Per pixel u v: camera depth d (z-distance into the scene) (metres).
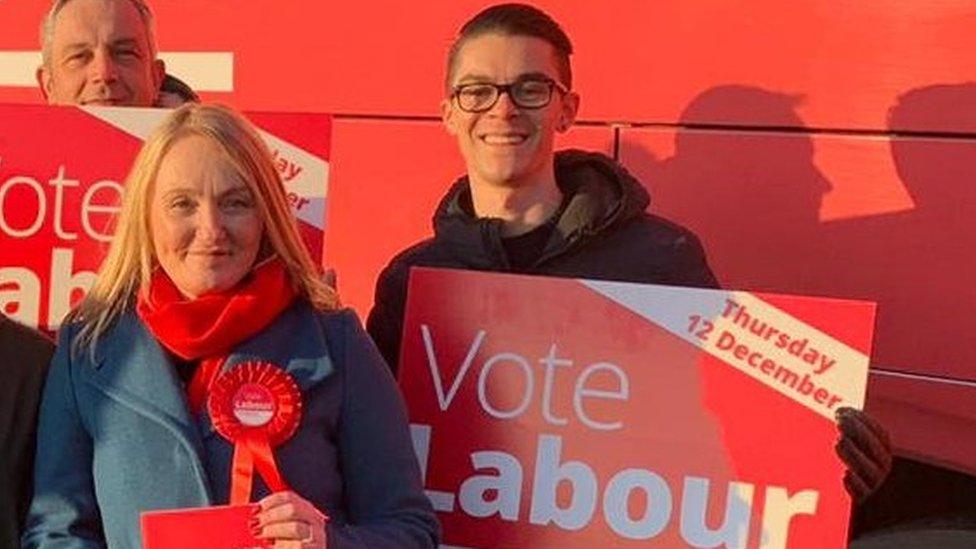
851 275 1.93
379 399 1.53
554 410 1.67
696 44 1.99
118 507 1.45
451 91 1.81
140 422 1.46
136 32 2.05
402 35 2.13
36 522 1.48
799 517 1.59
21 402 1.53
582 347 1.67
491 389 1.69
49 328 1.85
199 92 2.27
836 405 1.58
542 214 1.79
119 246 1.53
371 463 1.51
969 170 1.87
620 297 1.66
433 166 2.12
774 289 1.97
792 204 1.96
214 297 1.49
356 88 2.16
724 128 1.98
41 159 1.85
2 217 1.86
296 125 1.83
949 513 1.94
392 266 1.86
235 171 1.48
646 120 2.02
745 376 1.62
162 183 1.48
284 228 1.52
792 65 1.95
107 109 1.84
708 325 1.63
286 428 1.46
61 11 2.04
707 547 1.61
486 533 1.67
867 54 1.91
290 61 2.21
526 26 1.78
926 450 1.93
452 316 1.71
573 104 1.85
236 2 2.23
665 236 1.77
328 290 1.56
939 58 1.88
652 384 1.64
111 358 1.50
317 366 1.49
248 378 1.47
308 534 1.40
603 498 1.65
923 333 1.90
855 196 1.92
